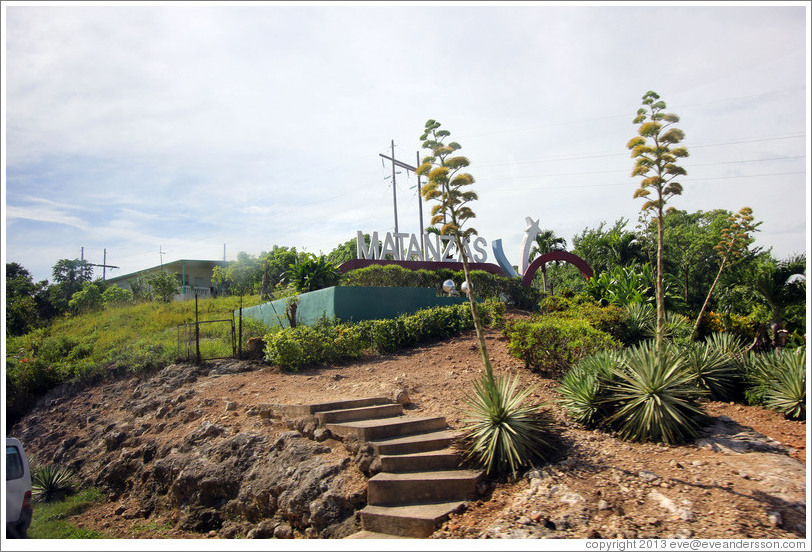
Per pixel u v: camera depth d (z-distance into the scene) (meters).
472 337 14.96
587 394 8.55
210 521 8.28
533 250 38.34
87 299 30.02
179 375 13.22
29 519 8.08
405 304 17.61
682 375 8.61
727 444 7.48
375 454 7.80
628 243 32.66
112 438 11.32
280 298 21.19
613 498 6.21
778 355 10.25
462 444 7.80
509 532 5.73
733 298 24.03
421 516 6.40
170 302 26.64
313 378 12.27
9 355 17.27
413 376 11.75
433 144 7.85
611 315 13.78
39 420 14.02
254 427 9.67
